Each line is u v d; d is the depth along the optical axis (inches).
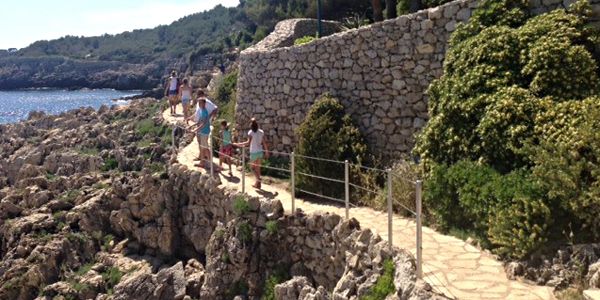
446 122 459.5
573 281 324.2
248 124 737.6
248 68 737.6
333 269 459.8
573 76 412.5
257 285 515.2
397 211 493.7
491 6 484.1
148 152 1053.8
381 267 391.9
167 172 738.2
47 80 5196.9
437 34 528.1
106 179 983.6
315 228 486.0
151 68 4837.6
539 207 352.8
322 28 1035.9
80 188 952.9
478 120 438.0
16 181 1139.3
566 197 347.6
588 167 348.8
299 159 572.4
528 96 414.0
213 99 1120.8
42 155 1227.9
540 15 455.2
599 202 331.6
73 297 650.2
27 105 3459.6
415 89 548.4
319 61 634.2
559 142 374.0
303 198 566.3
